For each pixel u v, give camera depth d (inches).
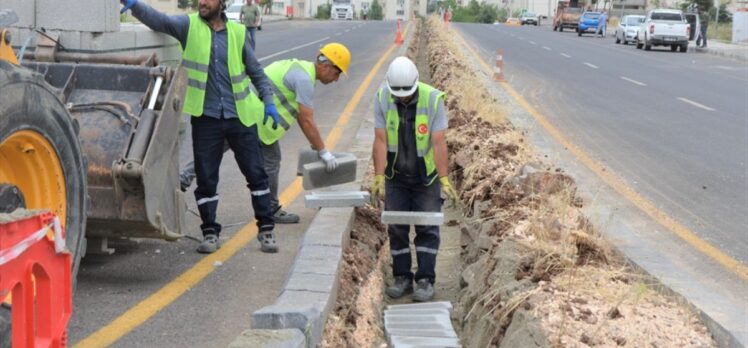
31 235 141.1
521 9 5349.4
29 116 172.6
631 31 1977.1
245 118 272.5
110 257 272.4
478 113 485.7
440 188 271.3
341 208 292.2
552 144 513.7
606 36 2605.8
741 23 2098.9
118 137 236.7
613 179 418.6
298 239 299.6
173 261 271.3
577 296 201.8
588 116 661.9
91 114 240.1
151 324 219.9
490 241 267.6
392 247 271.9
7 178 181.6
